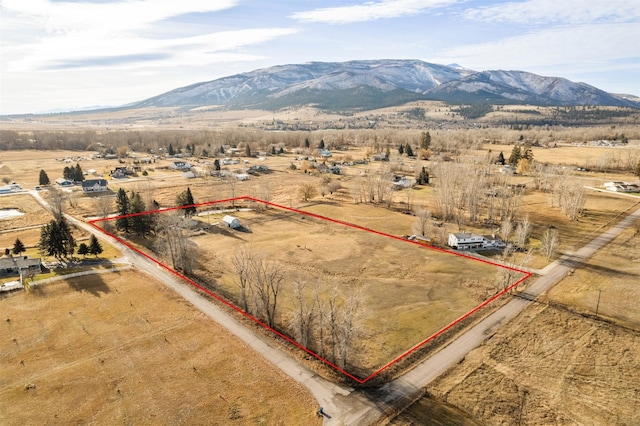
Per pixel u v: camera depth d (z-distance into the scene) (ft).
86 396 161.89
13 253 299.99
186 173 615.16
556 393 166.61
